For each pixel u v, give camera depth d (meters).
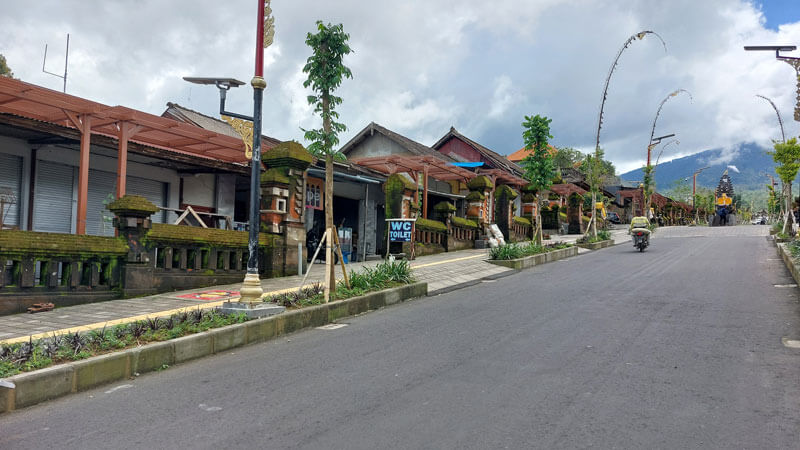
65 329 7.18
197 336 6.63
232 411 4.64
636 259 19.12
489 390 5.05
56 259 8.94
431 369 5.83
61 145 12.59
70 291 9.16
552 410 4.47
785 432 3.96
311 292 9.59
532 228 29.88
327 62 9.37
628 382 5.23
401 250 18.06
